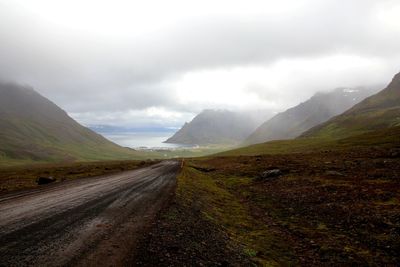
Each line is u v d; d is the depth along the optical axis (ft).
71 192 94.63
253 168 218.38
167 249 43.11
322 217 88.22
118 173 188.14
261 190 137.39
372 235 71.00
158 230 51.60
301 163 211.00
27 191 98.99
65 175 185.57
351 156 223.10
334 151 293.23
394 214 81.35
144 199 82.74
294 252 61.52
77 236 45.19
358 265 56.34
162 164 309.42
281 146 585.22
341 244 66.90
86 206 69.41
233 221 78.59
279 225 82.89
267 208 104.58
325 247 64.54
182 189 109.60
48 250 38.55
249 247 56.95
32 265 33.60
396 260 58.34
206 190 126.82
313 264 55.77
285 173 173.27
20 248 38.78
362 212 87.10
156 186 114.52
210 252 46.47
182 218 63.67
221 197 118.73
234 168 237.86
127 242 43.80
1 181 153.79
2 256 35.68
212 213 80.59
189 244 47.39
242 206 105.81
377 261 58.03
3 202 74.13
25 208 65.67
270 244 63.57
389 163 163.73
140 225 53.93
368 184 120.06
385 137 373.40
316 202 104.37
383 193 103.65
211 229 61.31
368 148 280.72
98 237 45.29
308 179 146.41
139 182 128.67
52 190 100.32
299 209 99.04
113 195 88.63
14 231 46.52
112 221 55.77
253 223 81.15
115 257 37.78
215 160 378.73
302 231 76.64
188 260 40.75
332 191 116.16
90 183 124.16
